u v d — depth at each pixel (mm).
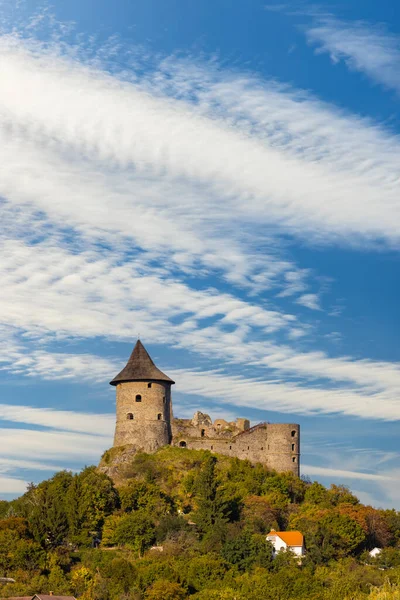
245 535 151250
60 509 155375
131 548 152250
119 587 135500
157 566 139125
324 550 154625
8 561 141750
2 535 145875
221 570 142000
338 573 145625
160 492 164625
